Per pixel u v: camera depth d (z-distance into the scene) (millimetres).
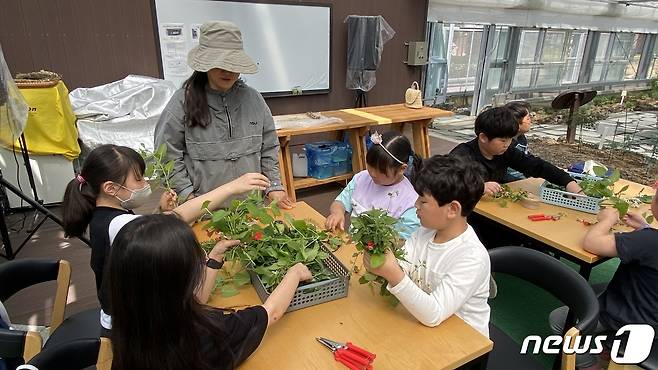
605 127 5492
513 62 6449
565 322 1629
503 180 2344
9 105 2461
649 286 1390
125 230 800
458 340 1028
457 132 6246
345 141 4336
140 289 768
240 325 913
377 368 933
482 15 5773
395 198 1698
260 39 4715
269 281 1163
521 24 6156
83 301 2305
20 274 1414
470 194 1097
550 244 1656
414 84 4602
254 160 1857
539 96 6914
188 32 4348
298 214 1761
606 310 1489
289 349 988
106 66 4066
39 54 3752
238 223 1257
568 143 5297
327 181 3902
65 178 3461
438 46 6125
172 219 823
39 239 2967
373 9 5371
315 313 1124
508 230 1977
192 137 1699
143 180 1300
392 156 1615
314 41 5066
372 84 5367
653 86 7027
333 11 5098
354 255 1381
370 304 1166
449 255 1175
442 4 5641
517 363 1366
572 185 2074
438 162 1125
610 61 7664
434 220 1136
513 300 2322
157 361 800
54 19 3734
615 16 7117
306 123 3609
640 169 4371
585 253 1539
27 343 1061
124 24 4043
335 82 5430
